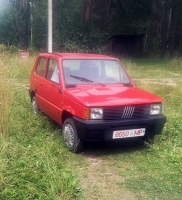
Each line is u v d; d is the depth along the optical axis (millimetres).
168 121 6953
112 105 5125
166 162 5051
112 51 31625
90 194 4074
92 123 5000
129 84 6363
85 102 5094
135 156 5383
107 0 30312
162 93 10711
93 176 4602
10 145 4930
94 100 5172
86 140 5102
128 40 32469
